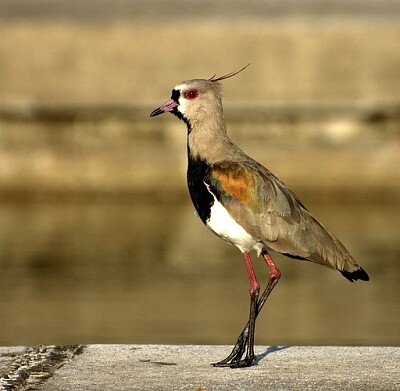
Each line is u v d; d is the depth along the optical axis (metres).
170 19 43.78
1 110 33.78
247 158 9.84
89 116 33.91
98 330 16.39
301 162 31.55
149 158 31.67
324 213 29.72
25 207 30.92
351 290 19.69
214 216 9.59
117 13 46.91
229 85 34.62
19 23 39.66
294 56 36.31
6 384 8.62
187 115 9.84
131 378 8.81
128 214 29.44
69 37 37.59
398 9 48.31
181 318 17.22
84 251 23.52
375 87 34.62
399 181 31.30
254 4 50.53
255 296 9.43
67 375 8.91
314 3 50.66
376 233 25.64
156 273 21.20
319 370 9.05
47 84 35.22
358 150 31.95
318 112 33.66
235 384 8.63
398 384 8.59
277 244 9.47
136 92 34.75
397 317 17.34
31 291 19.53
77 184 31.62
